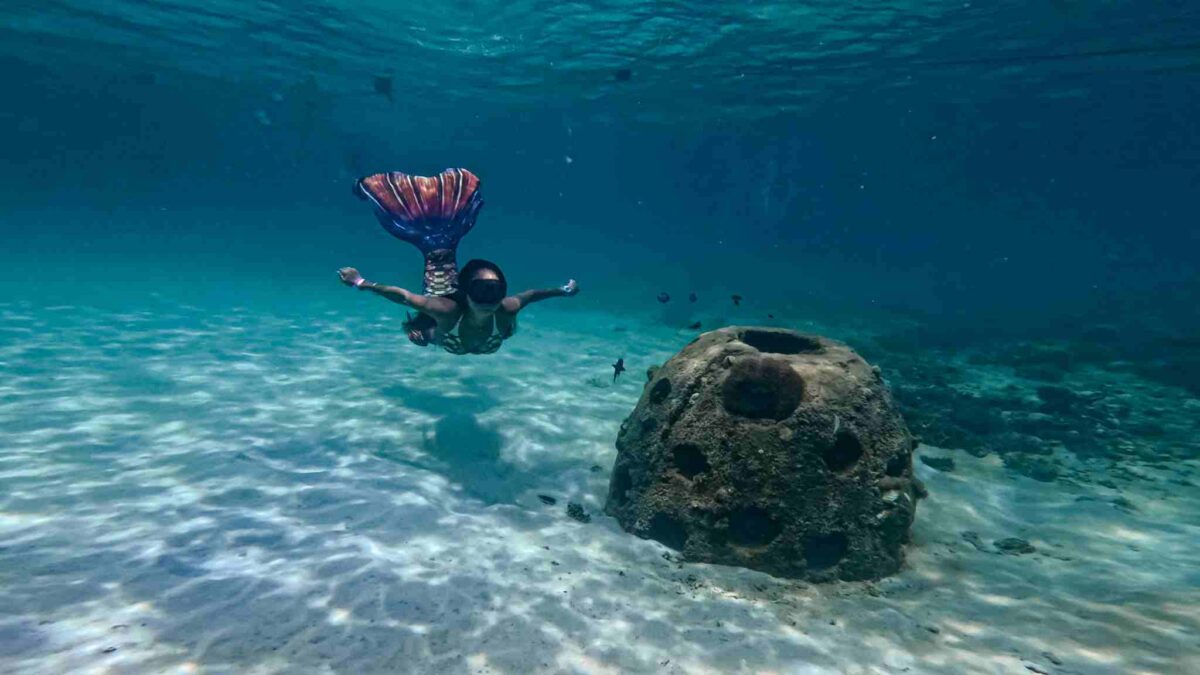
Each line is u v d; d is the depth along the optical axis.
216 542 4.92
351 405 9.52
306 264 45.28
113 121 66.75
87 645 3.46
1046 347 17.20
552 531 5.84
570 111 43.16
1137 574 5.21
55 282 22.41
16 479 5.93
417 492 6.41
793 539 5.18
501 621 4.16
